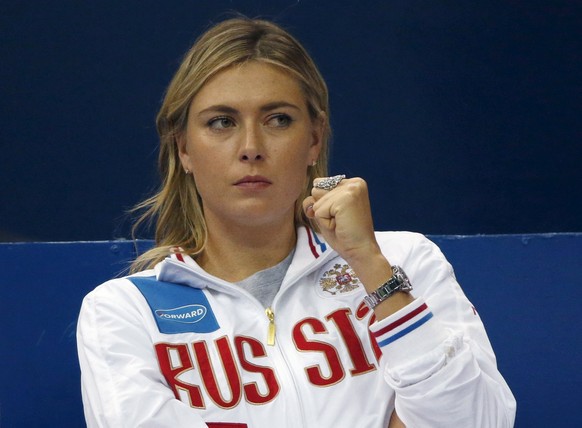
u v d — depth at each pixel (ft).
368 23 47.83
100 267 37.81
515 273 38.34
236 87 30.68
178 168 33.63
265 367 30.81
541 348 38.11
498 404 29.17
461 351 28.66
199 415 29.53
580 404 37.91
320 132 33.01
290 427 29.91
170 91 32.48
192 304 31.76
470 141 47.60
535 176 47.70
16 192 46.29
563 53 47.93
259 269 32.58
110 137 46.85
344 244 29.73
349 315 31.58
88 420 30.37
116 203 46.50
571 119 47.70
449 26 47.85
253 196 30.58
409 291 29.66
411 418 28.81
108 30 47.19
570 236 38.37
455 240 38.52
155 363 30.50
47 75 46.91
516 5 47.93
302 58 32.04
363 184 30.14
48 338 37.40
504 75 47.88
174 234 34.19
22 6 46.91
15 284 37.45
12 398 37.11
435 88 47.73
